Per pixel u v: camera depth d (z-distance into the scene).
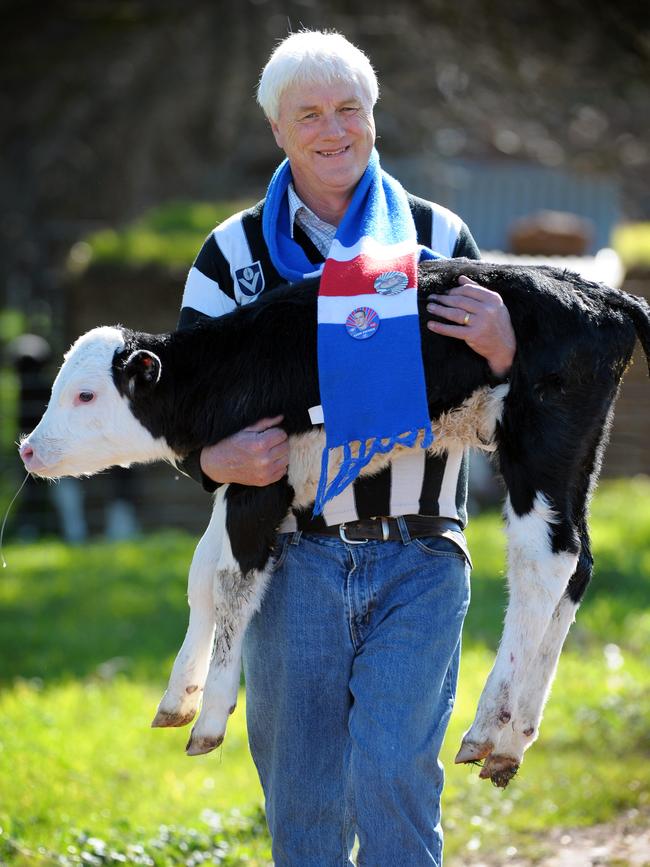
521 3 23.66
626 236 34.12
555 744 10.85
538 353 6.26
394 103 40.66
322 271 6.34
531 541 6.30
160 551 19.16
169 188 47.12
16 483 24.72
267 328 6.44
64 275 26.33
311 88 6.32
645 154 39.03
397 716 6.12
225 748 11.19
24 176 48.47
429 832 6.22
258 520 6.30
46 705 12.18
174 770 10.66
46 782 9.94
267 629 6.46
